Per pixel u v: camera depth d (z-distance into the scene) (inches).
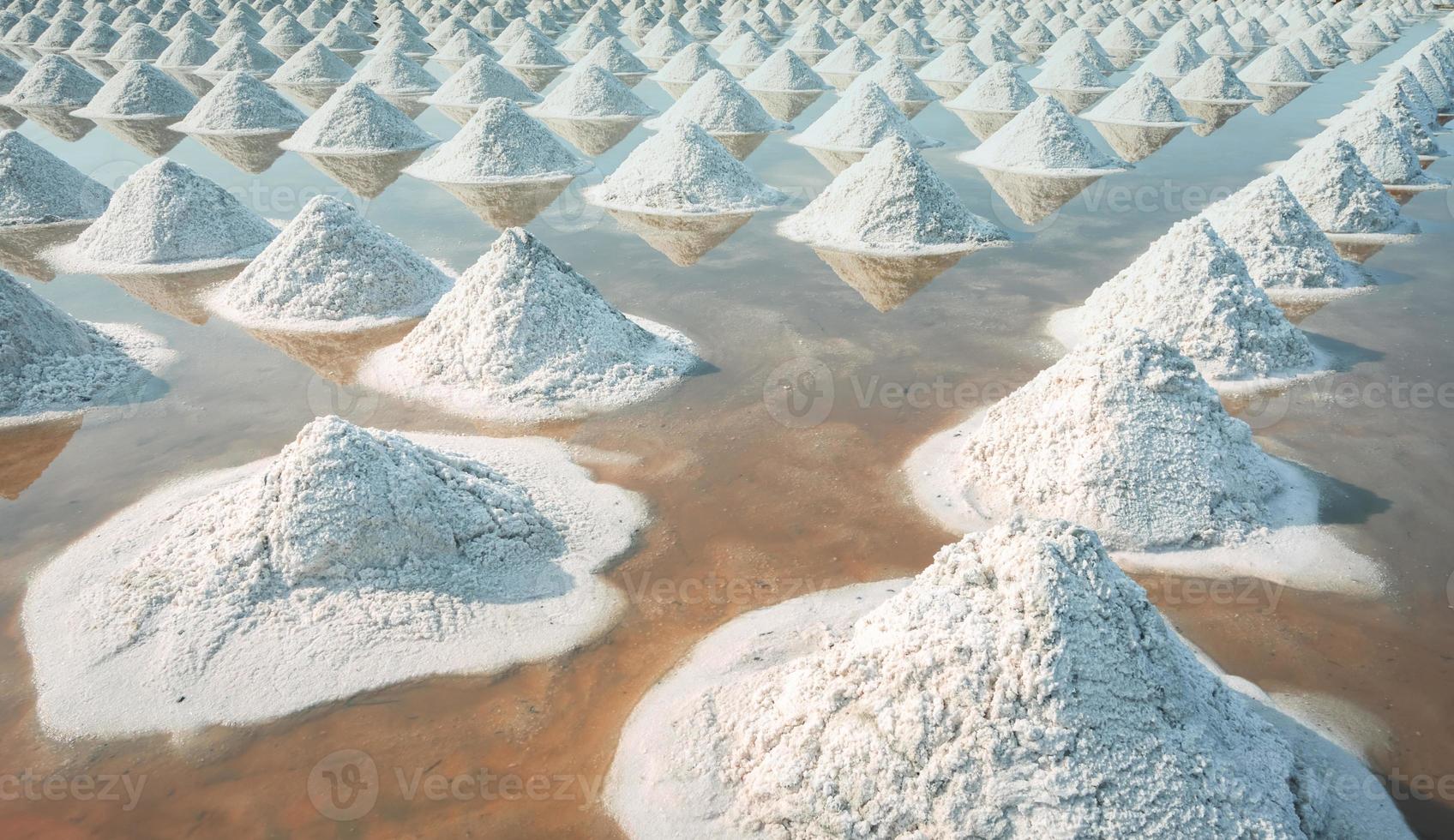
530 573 245.1
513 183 651.5
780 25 1445.6
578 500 278.8
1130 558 254.1
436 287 452.8
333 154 738.8
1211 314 357.7
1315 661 214.8
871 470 297.1
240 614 224.2
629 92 892.6
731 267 489.7
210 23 1315.2
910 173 525.3
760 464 301.3
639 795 179.3
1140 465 263.0
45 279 479.8
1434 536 259.6
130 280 478.0
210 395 357.4
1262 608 233.5
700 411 335.9
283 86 1026.7
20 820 178.9
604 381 351.6
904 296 446.3
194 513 263.6
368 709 203.2
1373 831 171.8
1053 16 1401.3
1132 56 1194.0
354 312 427.5
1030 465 275.6
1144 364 276.7
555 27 1453.0
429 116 895.1
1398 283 454.3
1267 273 447.5
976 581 184.2
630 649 219.8
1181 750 167.2
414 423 331.0
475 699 205.6
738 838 169.2
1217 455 268.2
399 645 219.0
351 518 234.1
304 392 358.3
